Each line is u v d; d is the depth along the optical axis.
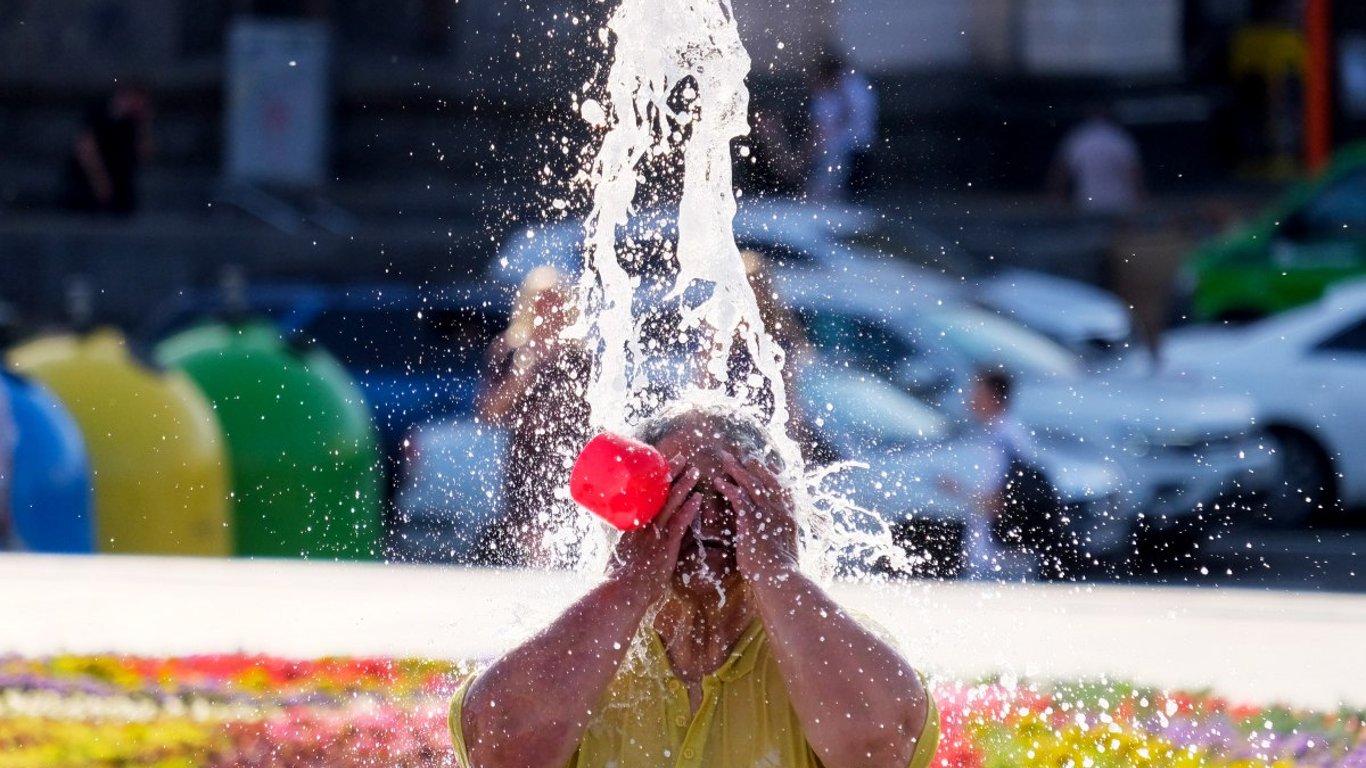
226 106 85.25
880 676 10.33
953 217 73.38
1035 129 84.56
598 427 16.16
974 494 34.94
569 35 61.34
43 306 74.88
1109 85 85.94
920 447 35.09
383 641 25.72
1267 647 26.83
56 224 75.75
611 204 16.17
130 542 35.69
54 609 28.55
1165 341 52.44
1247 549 43.34
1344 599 32.12
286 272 74.50
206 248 75.00
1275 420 47.34
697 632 10.84
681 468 10.82
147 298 74.69
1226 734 20.72
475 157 82.31
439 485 37.66
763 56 68.38
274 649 25.19
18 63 86.94
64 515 34.78
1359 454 47.06
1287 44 84.44
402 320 46.66
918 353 45.94
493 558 26.73
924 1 83.38
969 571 34.81
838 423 35.62
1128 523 40.41
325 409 37.38
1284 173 84.00
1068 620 28.20
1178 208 74.69
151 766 19.12
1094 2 88.69
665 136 15.98
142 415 36.16
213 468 36.22
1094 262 70.94
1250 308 59.88
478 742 10.45
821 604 10.45
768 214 54.66
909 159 82.88
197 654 24.81
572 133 57.25
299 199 81.44
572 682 10.39
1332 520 46.97
